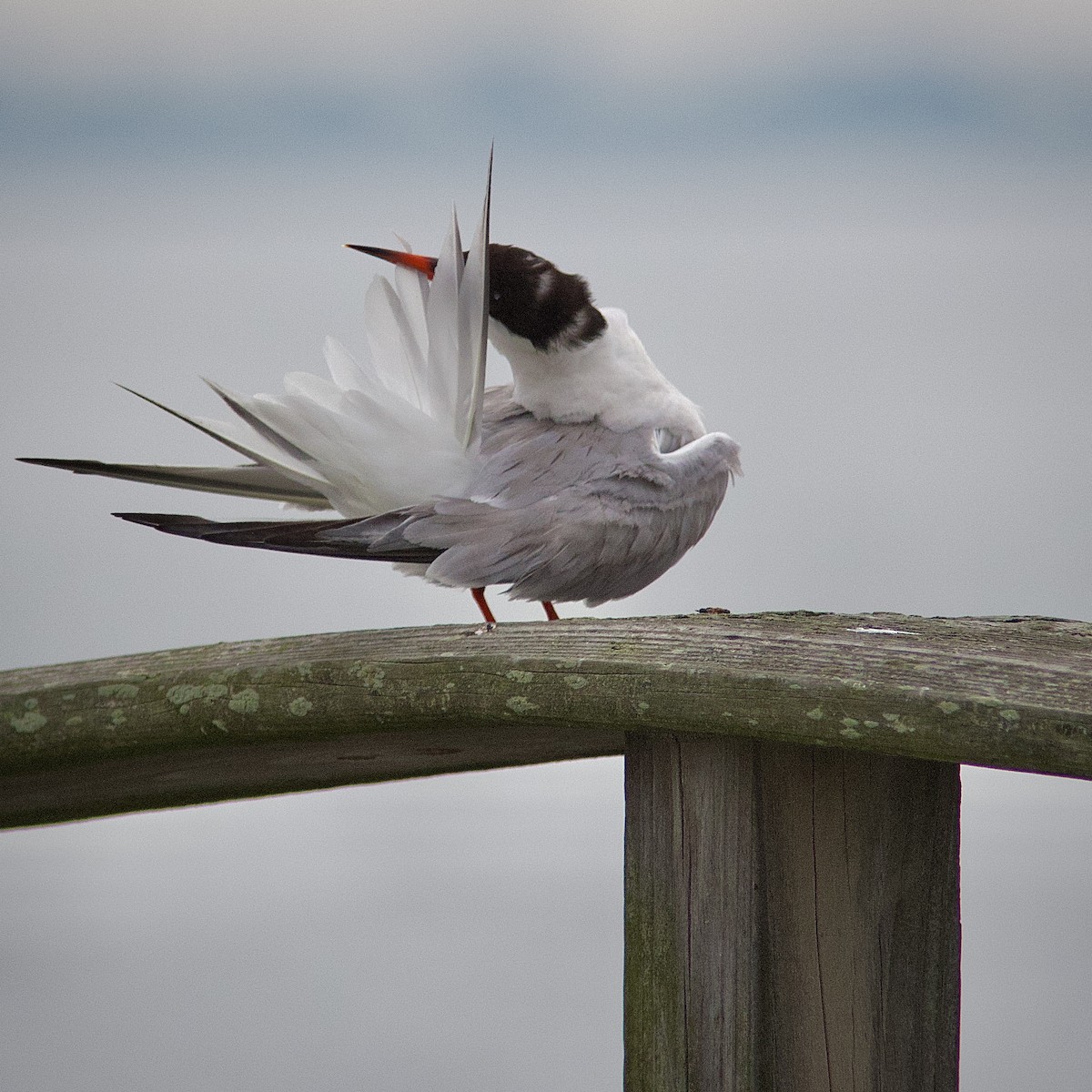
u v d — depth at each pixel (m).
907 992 4.55
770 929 4.48
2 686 5.12
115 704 5.01
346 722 4.82
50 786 5.33
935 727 4.04
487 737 5.04
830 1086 4.50
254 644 5.04
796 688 4.21
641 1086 4.62
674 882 4.55
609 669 4.48
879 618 5.11
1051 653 4.29
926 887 4.56
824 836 4.48
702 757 4.50
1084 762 3.84
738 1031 4.48
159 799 5.53
